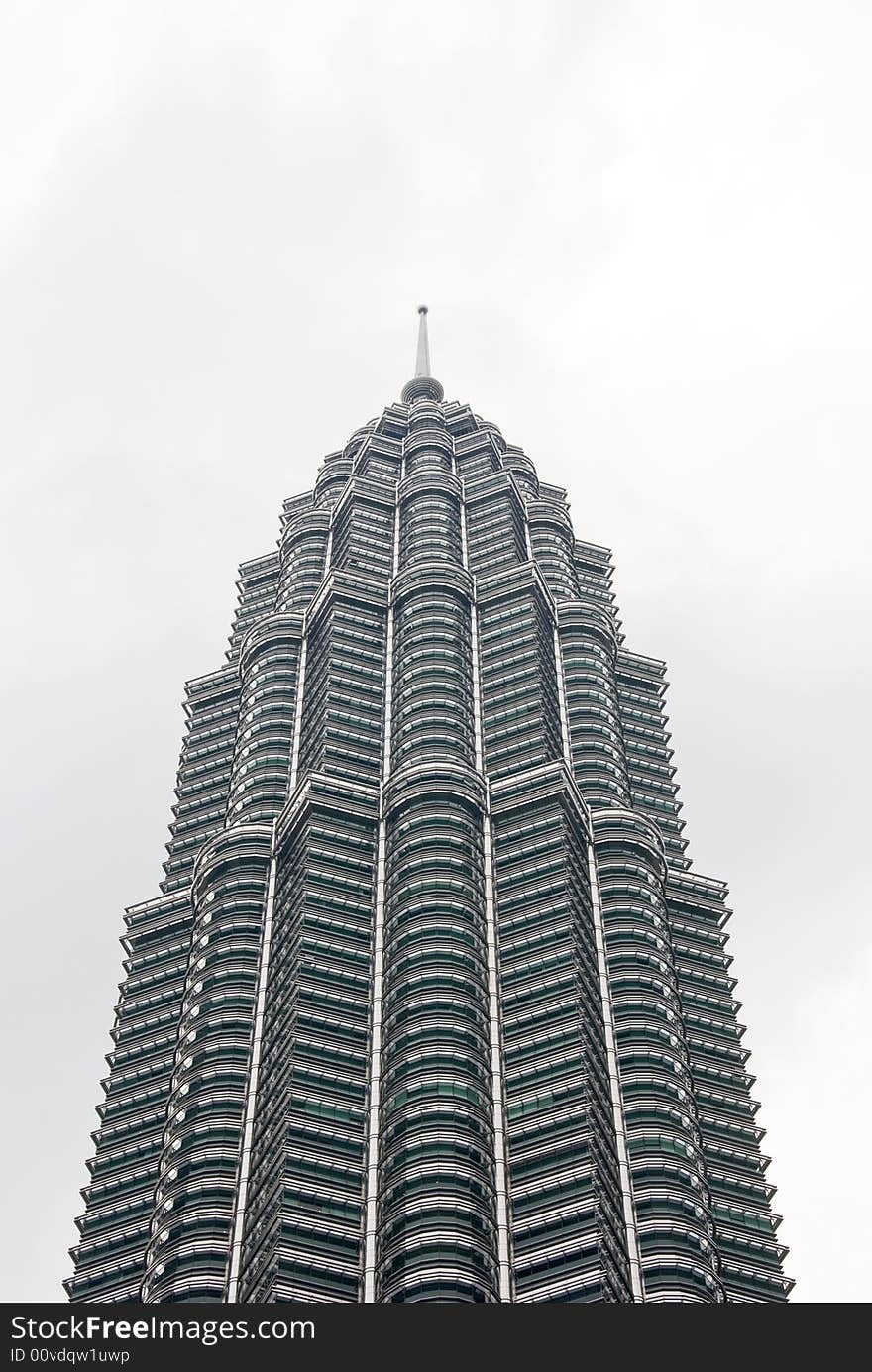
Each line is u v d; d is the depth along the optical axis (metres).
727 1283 165.12
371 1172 150.75
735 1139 183.62
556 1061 161.75
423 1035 160.50
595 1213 144.38
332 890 184.25
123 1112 189.12
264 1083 167.38
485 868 189.00
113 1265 170.00
